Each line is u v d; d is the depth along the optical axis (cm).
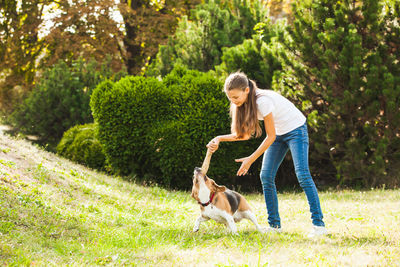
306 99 934
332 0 925
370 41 880
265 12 1243
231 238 394
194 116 909
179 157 915
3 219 397
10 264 280
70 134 1183
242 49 1048
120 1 1878
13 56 1888
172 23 1850
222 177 965
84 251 340
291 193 909
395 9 877
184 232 446
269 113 410
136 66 1916
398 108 829
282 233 435
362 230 442
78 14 1702
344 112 865
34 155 774
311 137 930
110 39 1781
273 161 453
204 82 928
